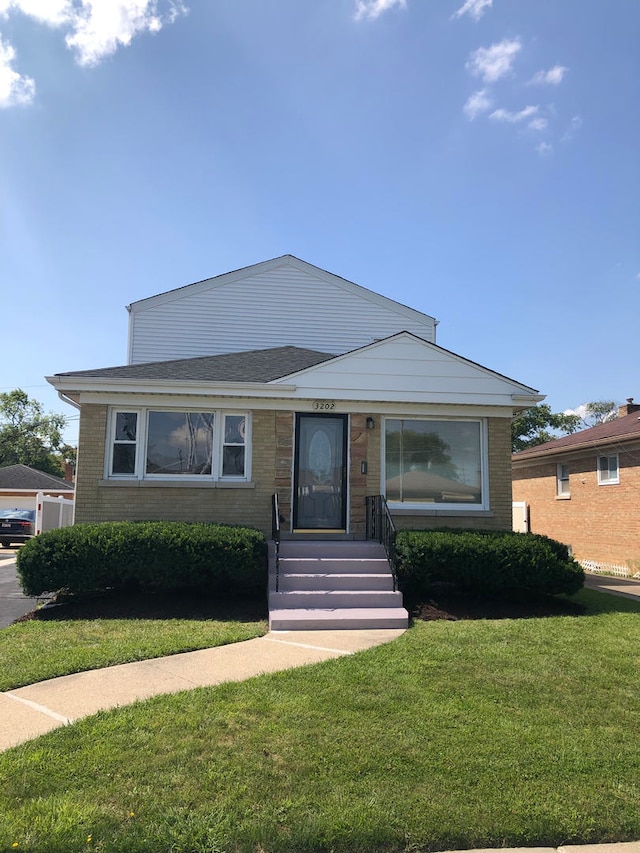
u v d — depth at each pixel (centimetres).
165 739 431
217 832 324
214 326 1812
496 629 776
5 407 5494
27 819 333
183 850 312
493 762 406
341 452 1161
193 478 1110
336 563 941
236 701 506
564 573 934
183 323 1803
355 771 390
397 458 1162
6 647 681
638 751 428
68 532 912
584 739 445
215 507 1099
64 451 5988
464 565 928
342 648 691
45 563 876
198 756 407
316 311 1858
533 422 3953
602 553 1844
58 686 554
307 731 448
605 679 578
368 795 363
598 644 705
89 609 877
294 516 1127
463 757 412
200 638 718
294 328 1844
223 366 1270
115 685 556
